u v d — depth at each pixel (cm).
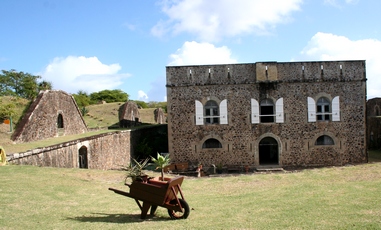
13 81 4191
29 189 1101
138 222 784
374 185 1209
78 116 2730
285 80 2473
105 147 2189
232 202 1041
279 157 2486
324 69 2481
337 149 2484
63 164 1686
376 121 3291
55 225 740
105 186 1312
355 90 2488
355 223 715
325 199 1008
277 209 904
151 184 821
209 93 2497
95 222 779
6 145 1712
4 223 731
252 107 2481
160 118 4778
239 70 2491
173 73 2506
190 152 2502
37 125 2053
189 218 822
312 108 2478
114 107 4341
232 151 2491
